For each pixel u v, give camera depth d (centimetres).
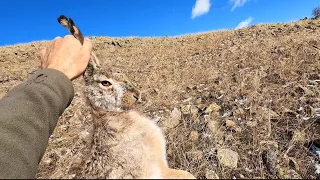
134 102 33
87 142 30
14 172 16
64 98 20
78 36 23
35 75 20
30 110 18
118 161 25
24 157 17
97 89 32
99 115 32
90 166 26
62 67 21
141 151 25
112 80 32
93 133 29
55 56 21
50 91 19
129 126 27
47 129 19
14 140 17
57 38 22
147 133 28
